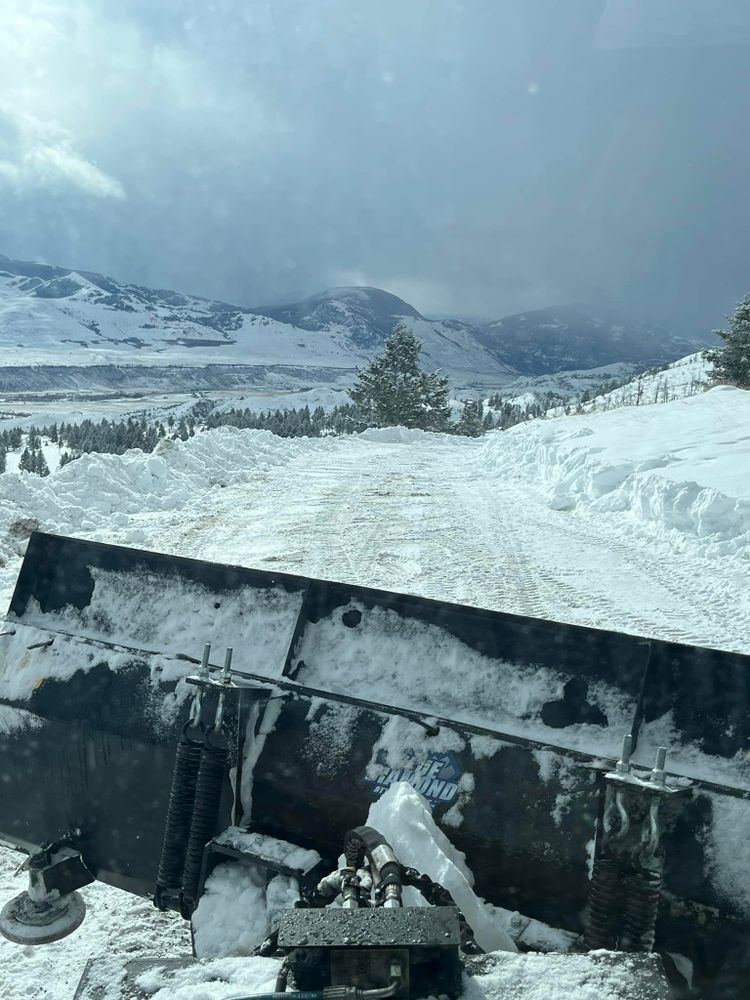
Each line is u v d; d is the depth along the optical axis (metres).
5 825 3.65
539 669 3.19
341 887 2.44
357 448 35.41
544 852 2.88
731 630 8.74
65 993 3.25
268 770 3.28
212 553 12.02
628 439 23.72
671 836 2.77
